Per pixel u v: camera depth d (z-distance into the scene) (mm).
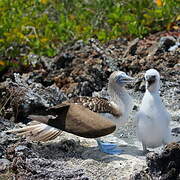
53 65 18219
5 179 11633
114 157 12273
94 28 21781
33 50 19953
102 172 11688
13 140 12938
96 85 17047
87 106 12656
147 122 12156
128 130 13984
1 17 20516
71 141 12898
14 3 21203
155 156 10953
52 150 12648
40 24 21266
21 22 20547
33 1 21766
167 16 21641
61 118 12078
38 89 15570
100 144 12625
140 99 16125
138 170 11617
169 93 16297
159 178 10922
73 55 18266
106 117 12539
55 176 11312
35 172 11461
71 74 17219
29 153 12180
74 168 11742
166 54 18391
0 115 14703
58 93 15562
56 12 22828
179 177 10867
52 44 20578
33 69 18672
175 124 14156
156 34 20672
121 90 12875
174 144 11000
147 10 21797
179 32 20688
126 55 18578
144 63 17922
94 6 22938
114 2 22453
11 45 19828
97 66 17453
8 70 19188
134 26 20922
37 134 12609
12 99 14852
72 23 21500
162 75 17281
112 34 20859
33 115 12359
